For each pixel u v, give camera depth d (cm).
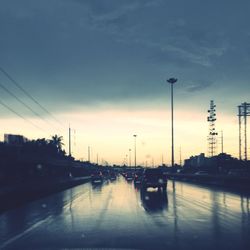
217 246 1217
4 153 6291
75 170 11706
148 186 4372
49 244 1272
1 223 1806
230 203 2717
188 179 7794
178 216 1995
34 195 3544
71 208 2470
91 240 1332
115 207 2494
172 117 7481
